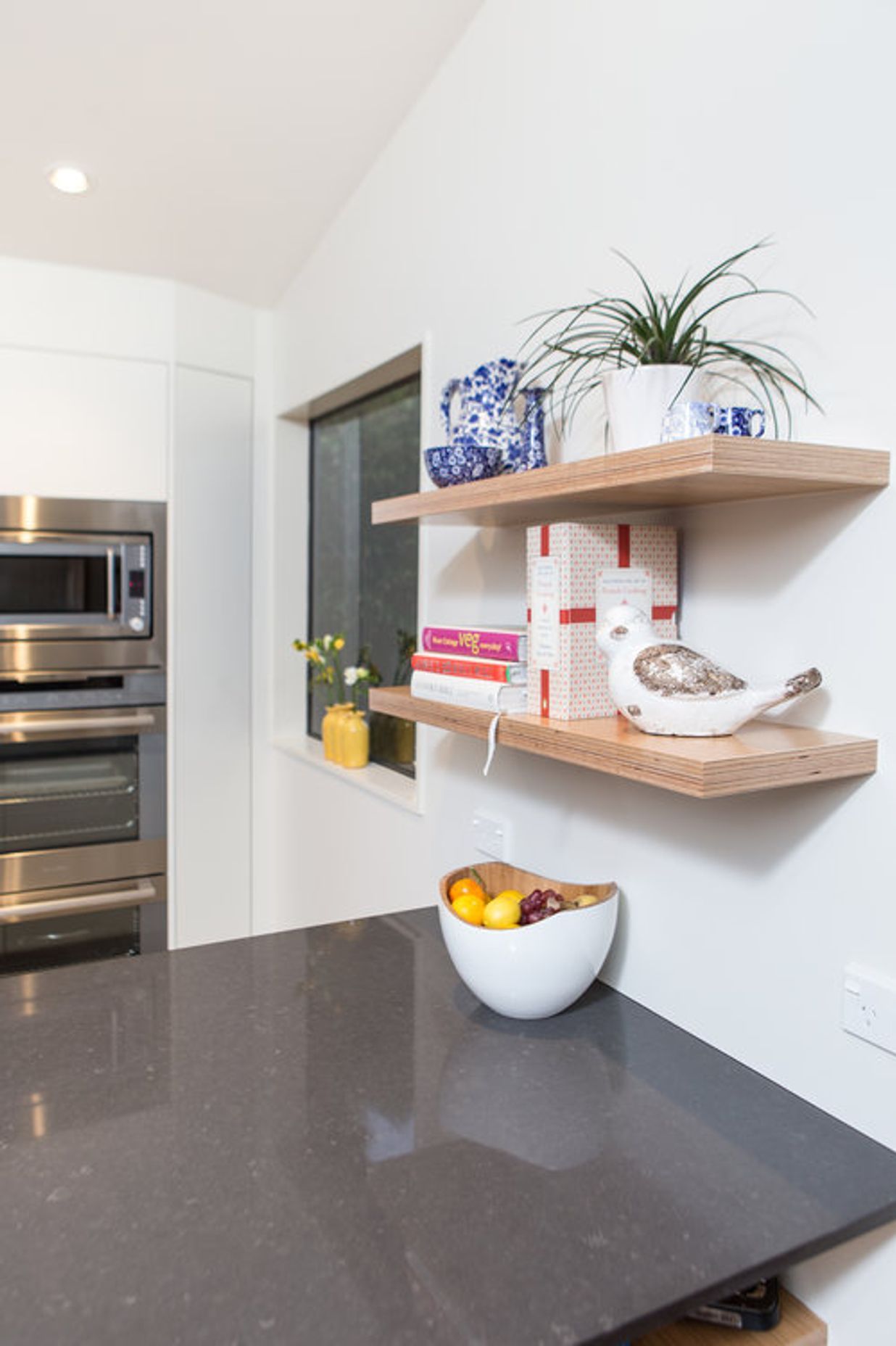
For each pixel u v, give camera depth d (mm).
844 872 1109
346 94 1997
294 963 1633
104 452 2783
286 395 2908
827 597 1127
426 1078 1244
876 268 1043
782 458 987
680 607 1358
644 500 1252
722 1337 1105
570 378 1553
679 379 1153
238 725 3062
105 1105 1171
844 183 1076
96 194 2342
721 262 1251
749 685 1242
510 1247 932
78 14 1768
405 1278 887
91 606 2811
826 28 1092
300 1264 901
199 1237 935
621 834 1478
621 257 1434
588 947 1360
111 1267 891
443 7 1769
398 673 2592
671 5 1323
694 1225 968
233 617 3031
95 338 2744
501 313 1747
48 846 2811
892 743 1053
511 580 1760
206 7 1751
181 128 2090
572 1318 845
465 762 1924
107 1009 1446
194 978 1567
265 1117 1148
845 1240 976
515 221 1697
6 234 2520
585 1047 1325
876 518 1064
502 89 1725
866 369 1060
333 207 2418
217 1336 816
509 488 1293
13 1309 839
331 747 2684
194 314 2869
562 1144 1101
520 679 1396
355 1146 1093
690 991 1352
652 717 1129
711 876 1304
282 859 3049
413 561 2488
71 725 2766
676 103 1318
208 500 2949
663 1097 1199
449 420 1631
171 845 2957
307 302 2697
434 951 1696
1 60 1878
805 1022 1167
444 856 2023
